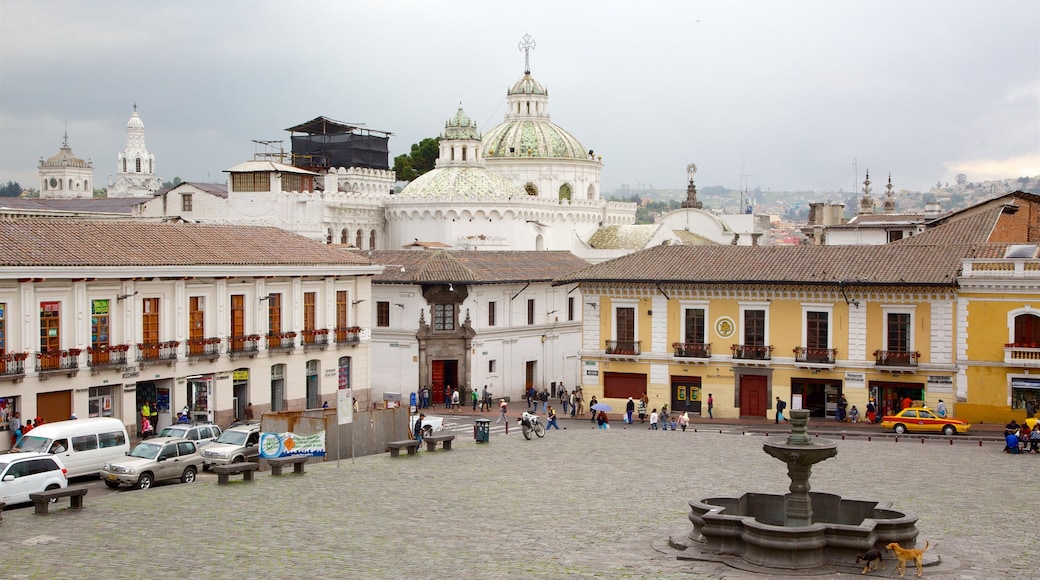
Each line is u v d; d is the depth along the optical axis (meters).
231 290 59.75
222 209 101.00
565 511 31.64
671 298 69.56
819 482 38.03
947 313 62.09
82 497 32.78
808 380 66.00
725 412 68.12
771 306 66.75
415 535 27.95
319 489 36.28
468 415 73.81
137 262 54.03
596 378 71.94
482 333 82.19
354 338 68.44
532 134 131.75
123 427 44.50
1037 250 63.06
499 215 112.06
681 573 23.28
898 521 24.47
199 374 57.56
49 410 50.44
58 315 51.03
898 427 58.88
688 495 34.91
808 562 23.66
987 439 55.59
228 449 45.34
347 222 110.44
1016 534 28.12
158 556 25.72
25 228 53.28
